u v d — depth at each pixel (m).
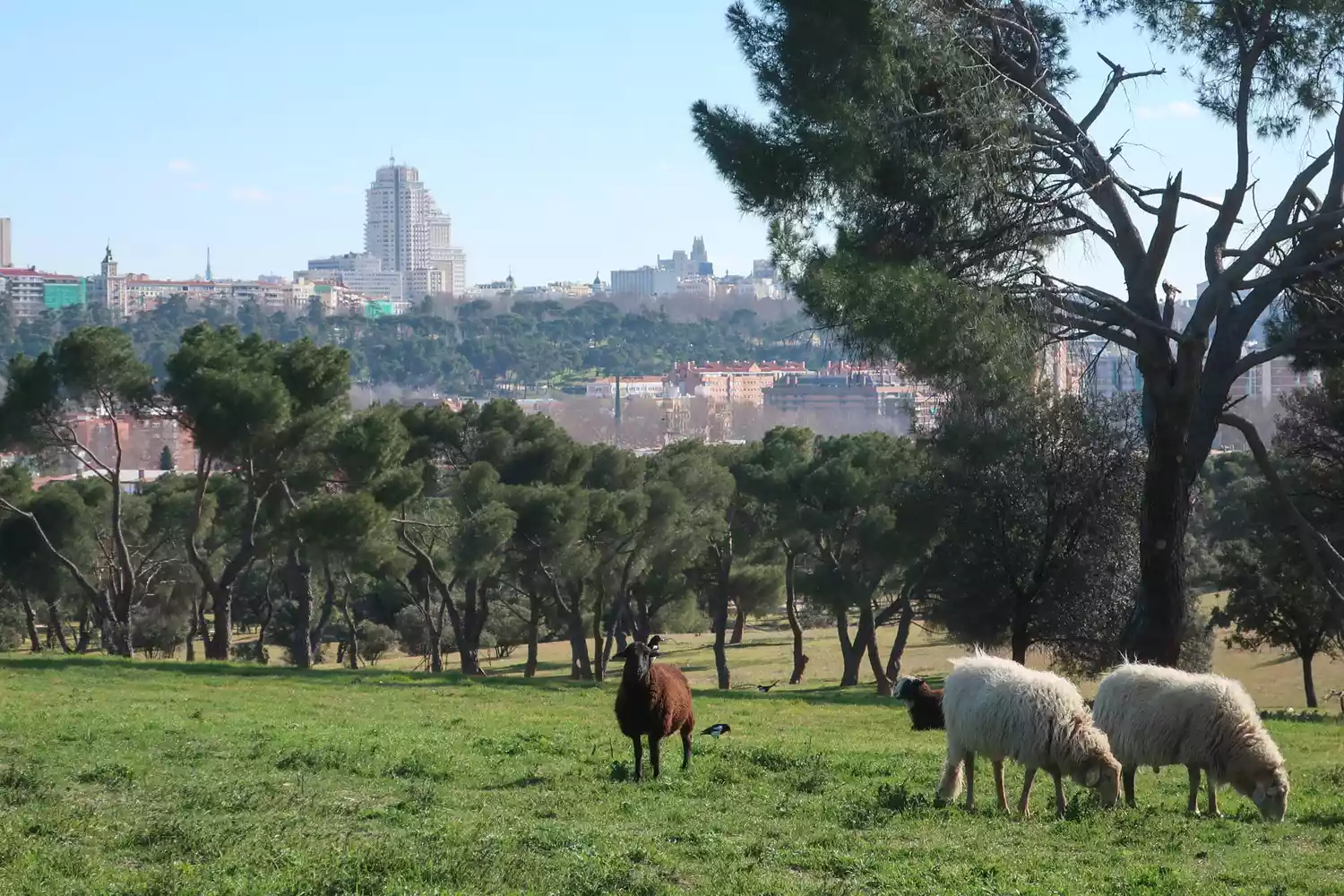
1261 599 47.19
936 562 41.47
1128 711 13.41
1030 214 24.94
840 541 48.22
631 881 9.15
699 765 15.54
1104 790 12.56
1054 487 37.19
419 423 51.50
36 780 12.89
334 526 40.81
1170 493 26.30
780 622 86.19
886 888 9.38
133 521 57.25
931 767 16.91
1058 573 38.28
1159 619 26.56
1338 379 32.41
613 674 59.81
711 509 53.47
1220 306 26.25
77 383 42.09
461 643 50.06
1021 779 15.85
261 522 52.62
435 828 11.09
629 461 54.88
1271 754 13.02
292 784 13.45
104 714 21.36
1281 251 26.28
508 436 51.84
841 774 15.90
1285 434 40.19
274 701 26.47
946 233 24.19
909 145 22.80
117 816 11.23
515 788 13.81
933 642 69.50
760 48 24.47
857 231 23.92
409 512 51.62
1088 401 36.47
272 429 41.62
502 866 9.39
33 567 53.28
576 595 51.31
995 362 22.86
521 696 30.06
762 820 12.18
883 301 22.11
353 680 33.94
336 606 69.12
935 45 22.73
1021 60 26.69
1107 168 25.06
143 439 167.25
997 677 12.87
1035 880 9.72
